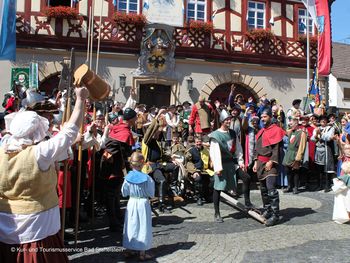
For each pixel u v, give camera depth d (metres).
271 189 6.79
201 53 17.28
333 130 9.97
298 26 18.83
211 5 17.72
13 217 2.94
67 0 17.22
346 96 27.94
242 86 18.06
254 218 7.13
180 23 17.09
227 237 5.99
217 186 6.98
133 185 5.00
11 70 15.09
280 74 18.39
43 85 15.82
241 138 9.94
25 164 2.90
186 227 6.59
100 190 7.36
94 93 3.74
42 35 15.80
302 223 6.81
